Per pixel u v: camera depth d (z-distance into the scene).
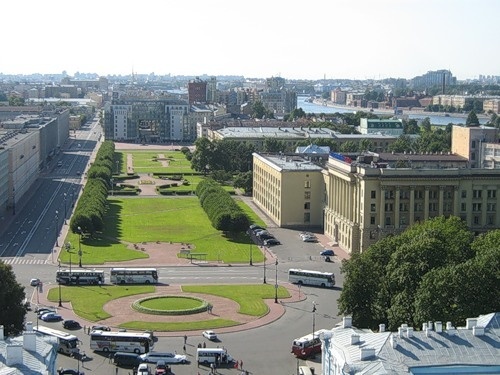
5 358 167.25
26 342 173.25
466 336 177.25
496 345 174.62
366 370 164.62
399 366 166.75
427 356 170.50
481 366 168.50
